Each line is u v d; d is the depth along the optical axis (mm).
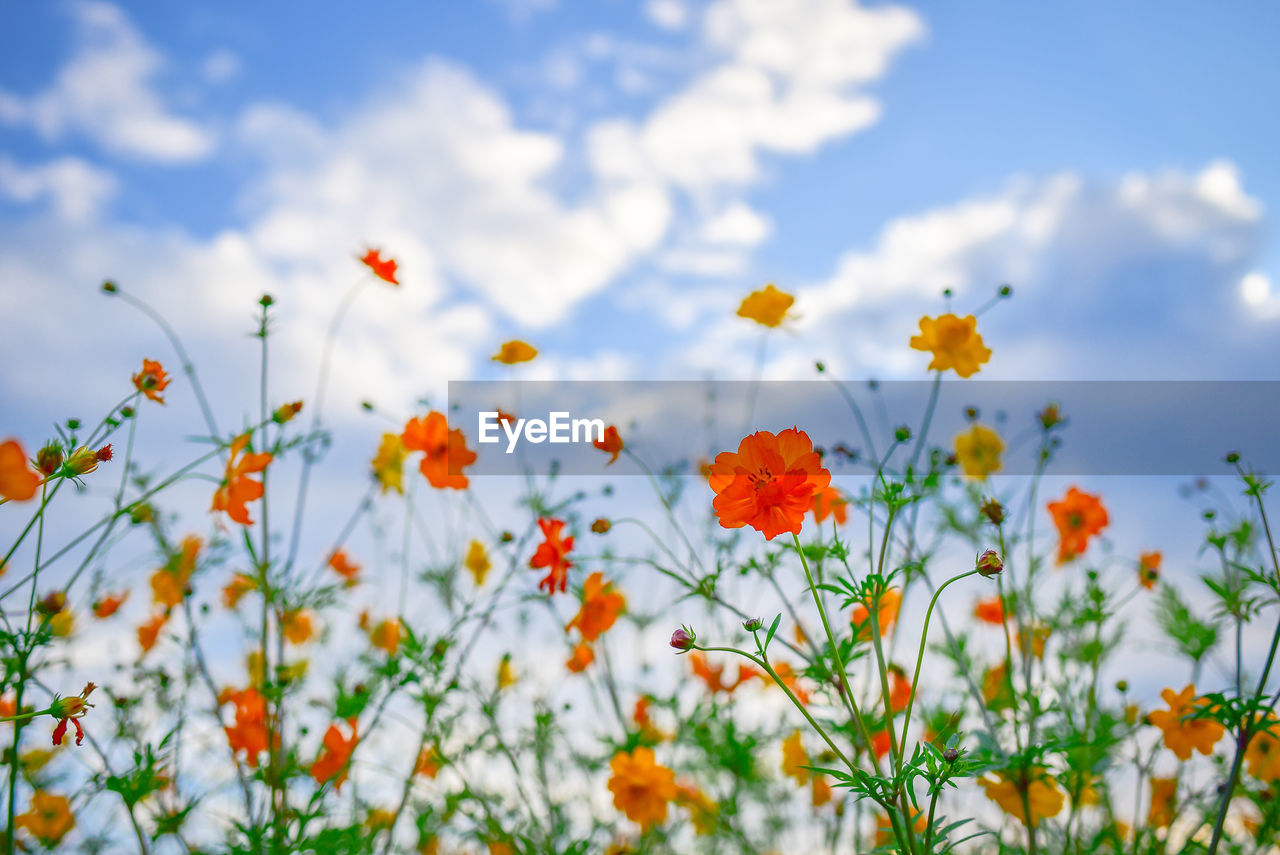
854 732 763
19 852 804
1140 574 851
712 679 1012
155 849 834
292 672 885
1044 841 821
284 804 815
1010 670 741
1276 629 669
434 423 942
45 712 630
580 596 931
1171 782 825
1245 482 709
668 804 922
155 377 778
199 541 922
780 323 985
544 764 956
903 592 762
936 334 802
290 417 816
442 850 950
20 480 596
